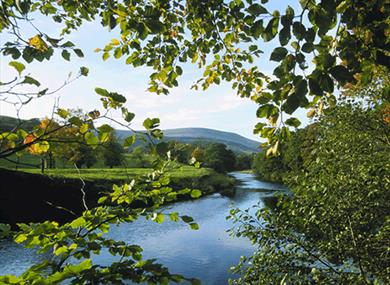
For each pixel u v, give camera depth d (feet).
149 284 7.78
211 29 16.19
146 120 8.46
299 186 23.86
